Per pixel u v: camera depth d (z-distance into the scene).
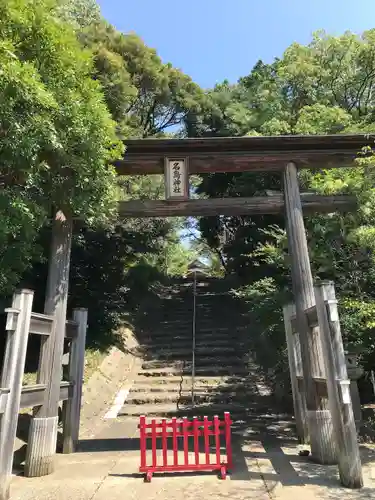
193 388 8.07
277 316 7.70
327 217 7.16
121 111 11.89
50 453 4.59
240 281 15.05
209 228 18.73
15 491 3.98
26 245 5.17
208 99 17.12
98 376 8.55
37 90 3.72
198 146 6.12
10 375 3.95
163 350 10.84
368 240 5.84
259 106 13.23
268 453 5.18
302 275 5.55
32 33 4.21
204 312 13.90
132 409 7.64
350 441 3.91
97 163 4.75
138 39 13.73
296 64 11.81
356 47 11.84
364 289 6.72
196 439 4.42
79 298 10.70
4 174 4.54
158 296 15.78
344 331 6.29
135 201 6.18
